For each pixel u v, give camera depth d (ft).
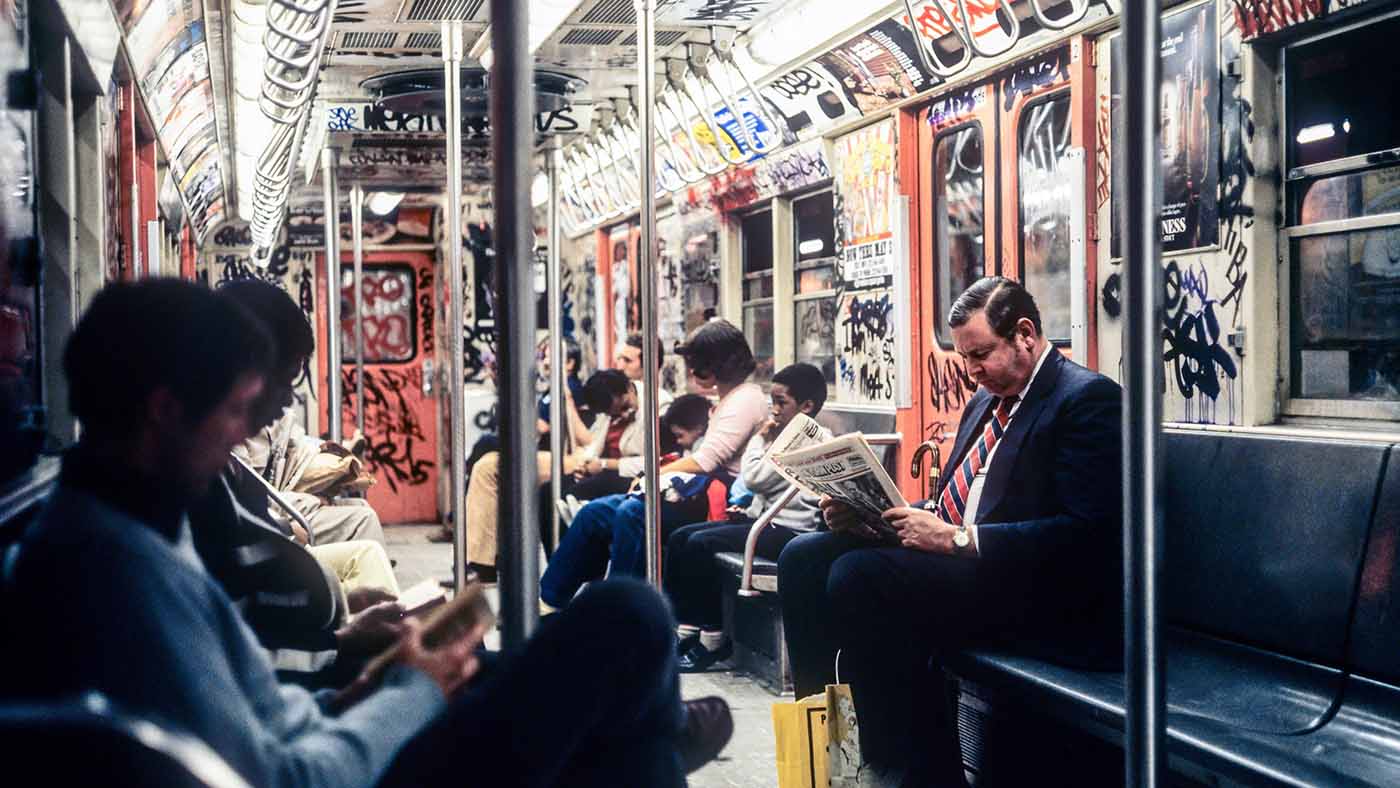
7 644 4.29
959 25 17.74
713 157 25.08
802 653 12.98
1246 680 10.53
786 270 26.07
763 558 17.10
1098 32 15.89
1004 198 18.34
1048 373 11.91
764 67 21.52
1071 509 11.32
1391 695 9.49
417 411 40.78
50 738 2.15
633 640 5.92
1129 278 5.13
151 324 4.75
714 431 19.20
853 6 18.58
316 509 16.33
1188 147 13.89
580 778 5.96
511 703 5.61
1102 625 11.09
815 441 13.74
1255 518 11.18
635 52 18.62
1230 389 13.38
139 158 18.54
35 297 9.24
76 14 10.73
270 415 9.37
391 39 17.24
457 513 13.91
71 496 4.70
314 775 5.13
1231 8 13.15
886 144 21.29
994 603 11.53
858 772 10.87
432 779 5.42
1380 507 10.00
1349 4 11.80
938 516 12.85
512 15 4.60
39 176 10.53
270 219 28.25
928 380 20.80
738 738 14.37
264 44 12.11
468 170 26.76
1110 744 10.21
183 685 4.34
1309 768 8.25
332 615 9.09
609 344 38.50
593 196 34.09
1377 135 11.84
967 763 12.58
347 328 40.52
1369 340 12.04
